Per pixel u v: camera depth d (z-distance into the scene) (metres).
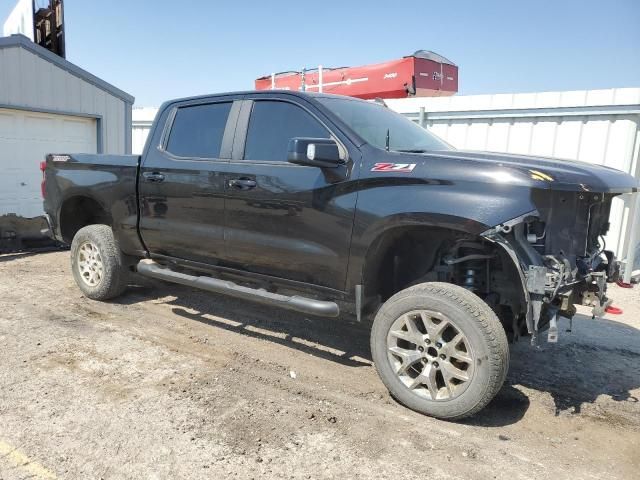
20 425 3.17
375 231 3.57
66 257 8.27
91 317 5.27
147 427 3.20
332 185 3.79
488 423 3.43
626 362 4.59
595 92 7.69
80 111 11.29
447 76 11.47
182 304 5.84
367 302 3.83
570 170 3.30
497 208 3.16
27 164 10.58
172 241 4.87
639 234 7.52
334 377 4.05
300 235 3.97
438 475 2.83
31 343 4.49
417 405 3.46
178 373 4.00
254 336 4.92
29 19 12.88
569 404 3.76
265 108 4.36
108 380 3.82
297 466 2.87
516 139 8.58
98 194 5.45
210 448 3.00
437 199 3.34
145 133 13.79
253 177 4.19
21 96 10.13
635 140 7.51
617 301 6.56
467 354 3.26
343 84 11.53
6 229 8.30
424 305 3.38
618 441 3.27
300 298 4.02
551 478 2.85
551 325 3.26
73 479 2.69
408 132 4.44
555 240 3.27
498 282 3.72
